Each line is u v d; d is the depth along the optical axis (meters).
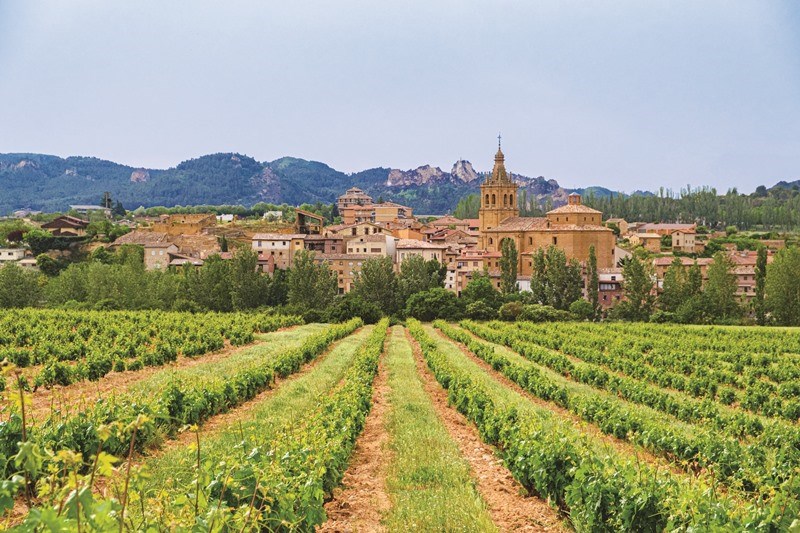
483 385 29.73
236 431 19.77
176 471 14.59
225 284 103.44
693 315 103.44
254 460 12.53
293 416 23.81
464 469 17.98
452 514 14.27
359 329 85.25
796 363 51.94
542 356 49.09
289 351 40.19
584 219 137.75
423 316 104.75
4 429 14.18
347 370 38.66
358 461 19.48
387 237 139.62
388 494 16.06
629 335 73.88
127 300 96.25
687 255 190.25
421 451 19.78
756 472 18.30
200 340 48.72
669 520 12.03
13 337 45.22
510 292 117.31
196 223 189.75
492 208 148.62
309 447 14.77
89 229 175.25
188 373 35.28
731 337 71.75
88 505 6.44
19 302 97.69
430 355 43.56
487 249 141.75
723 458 19.38
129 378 33.50
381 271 108.31
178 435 20.62
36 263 140.62
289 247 141.75
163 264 141.12
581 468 14.23
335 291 110.12
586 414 27.50
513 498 16.78
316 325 87.19
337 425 19.38
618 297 123.81
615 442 24.06
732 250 185.88
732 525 11.23
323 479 14.83
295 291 102.50
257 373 30.28
